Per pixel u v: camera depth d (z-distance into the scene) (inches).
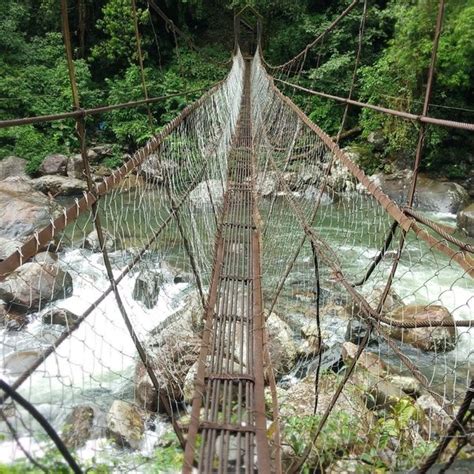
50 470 63.2
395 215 63.9
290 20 555.5
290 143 205.0
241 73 461.4
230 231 151.1
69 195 335.0
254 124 306.3
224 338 94.7
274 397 81.0
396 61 340.2
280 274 127.2
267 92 311.0
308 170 179.0
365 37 409.1
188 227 135.1
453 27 296.2
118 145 426.3
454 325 61.1
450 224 293.6
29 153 386.9
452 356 126.1
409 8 334.6
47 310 140.7
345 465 78.7
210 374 83.1
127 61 516.1
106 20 495.8
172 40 577.6
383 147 378.0
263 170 205.2
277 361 117.8
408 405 93.5
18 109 428.5
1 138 404.2
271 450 69.4
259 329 98.4
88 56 526.0
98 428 90.5
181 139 159.0
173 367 100.8
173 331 109.3
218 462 65.4
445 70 313.6
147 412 99.3
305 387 103.5
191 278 148.5
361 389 97.0
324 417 75.5
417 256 181.9
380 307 69.6
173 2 597.6
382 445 83.0
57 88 447.5
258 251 135.9
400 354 58.9
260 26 520.4
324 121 422.3
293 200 130.8
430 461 45.2
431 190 333.1
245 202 178.4
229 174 208.7
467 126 53.7
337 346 130.0
